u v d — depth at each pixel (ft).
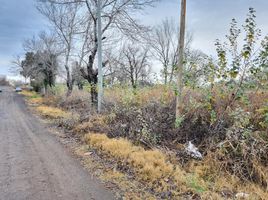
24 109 56.08
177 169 16.19
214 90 21.85
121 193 13.43
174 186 14.26
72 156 19.43
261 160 16.60
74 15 61.11
